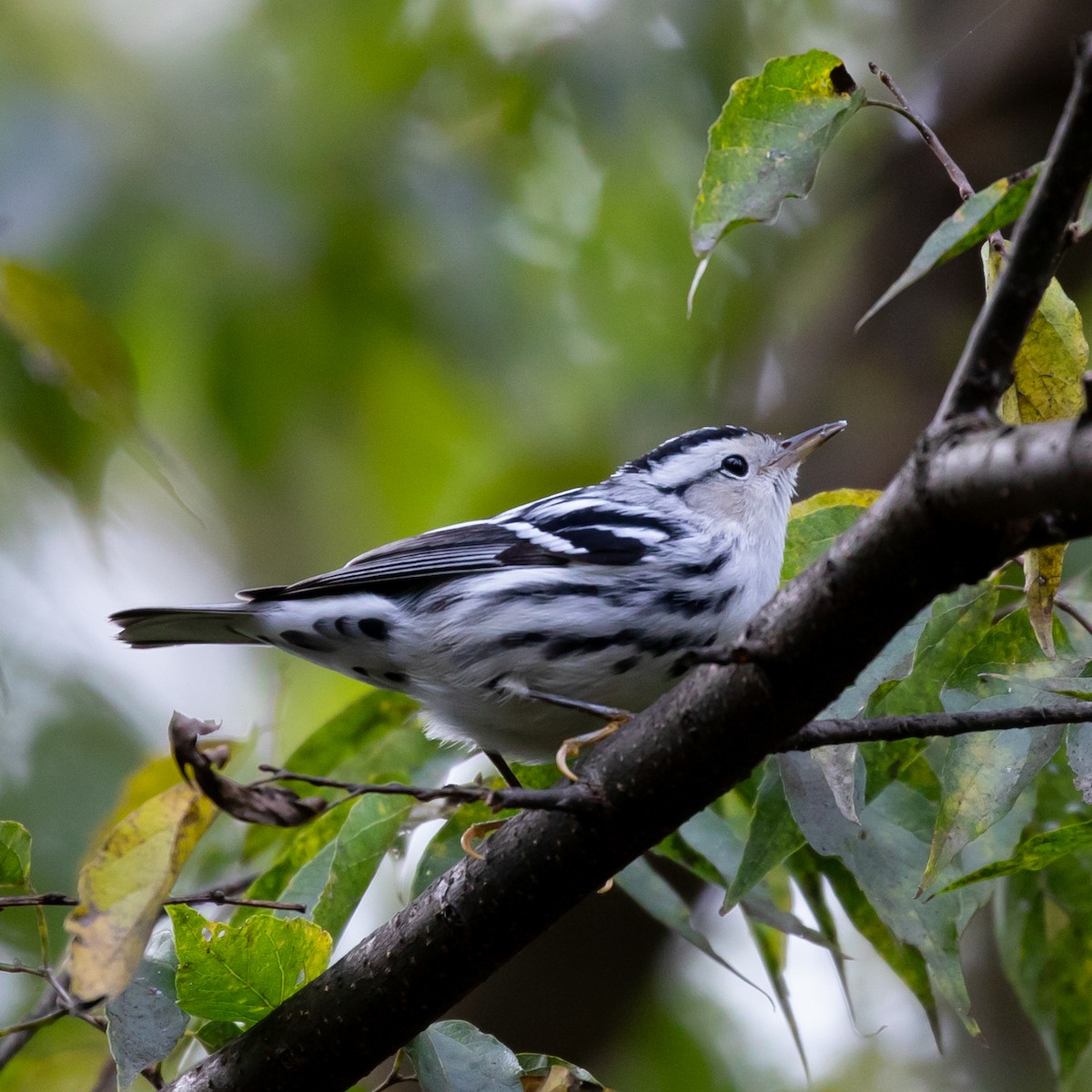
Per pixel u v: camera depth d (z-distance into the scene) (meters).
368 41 13.32
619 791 5.93
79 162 12.00
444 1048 6.43
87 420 10.38
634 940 10.80
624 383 14.39
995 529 5.05
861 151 14.07
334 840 7.50
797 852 7.68
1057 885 7.58
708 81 13.52
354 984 6.25
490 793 5.66
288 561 13.78
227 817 9.68
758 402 14.30
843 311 13.20
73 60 12.32
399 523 13.83
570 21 13.66
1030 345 6.20
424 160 13.29
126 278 12.05
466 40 13.48
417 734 8.86
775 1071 12.55
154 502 14.70
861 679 6.70
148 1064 6.23
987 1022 12.60
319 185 12.70
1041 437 4.86
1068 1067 7.62
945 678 6.97
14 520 13.70
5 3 12.23
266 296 12.58
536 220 14.13
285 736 13.34
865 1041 12.73
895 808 7.11
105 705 13.50
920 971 7.51
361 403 13.27
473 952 6.20
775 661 5.61
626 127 13.54
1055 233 4.93
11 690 13.29
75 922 5.88
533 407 13.73
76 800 12.92
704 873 7.80
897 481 5.30
